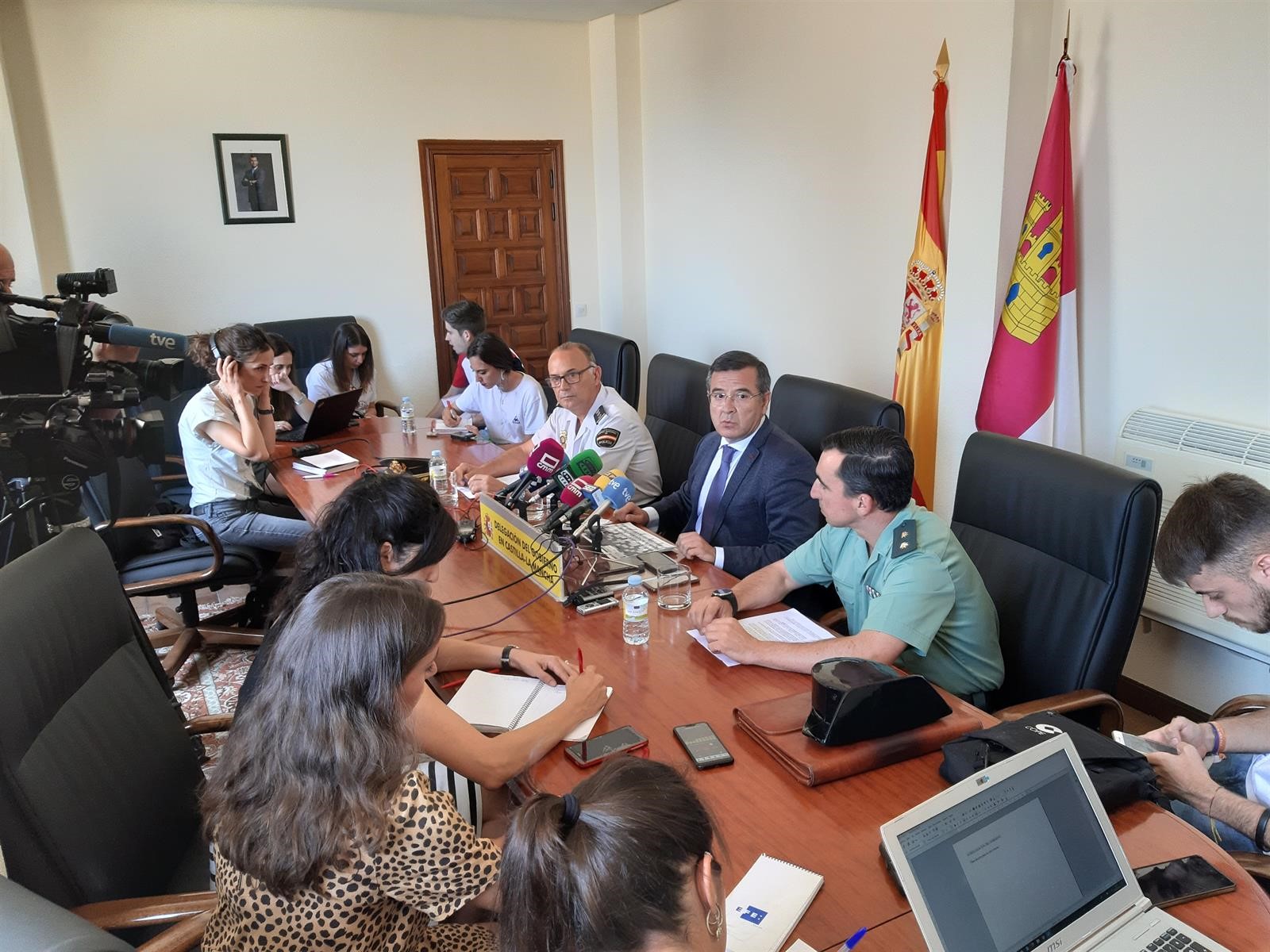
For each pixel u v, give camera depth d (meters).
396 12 5.39
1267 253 2.65
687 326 5.78
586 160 6.09
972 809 1.10
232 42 5.11
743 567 2.54
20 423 2.68
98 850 1.49
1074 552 2.00
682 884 0.85
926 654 1.96
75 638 1.59
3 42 4.65
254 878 1.18
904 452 1.98
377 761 1.15
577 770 1.60
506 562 2.61
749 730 1.68
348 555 1.69
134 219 5.09
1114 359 3.13
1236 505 1.57
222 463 3.61
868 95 4.09
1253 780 1.68
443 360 5.98
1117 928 1.16
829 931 1.21
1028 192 3.37
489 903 1.29
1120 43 2.97
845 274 4.43
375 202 5.60
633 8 5.44
